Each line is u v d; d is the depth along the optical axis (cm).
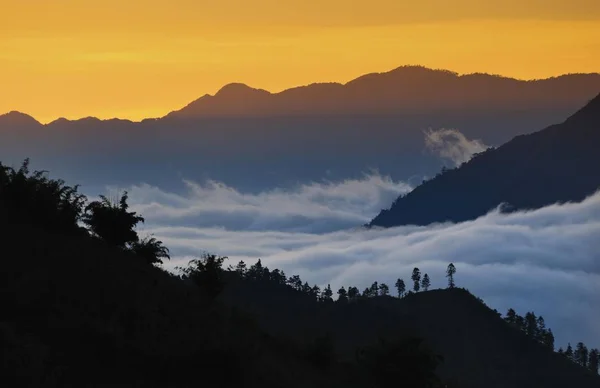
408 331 6538
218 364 5144
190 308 6550
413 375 6022
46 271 5859
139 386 4619
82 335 4897
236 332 6125
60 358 4559
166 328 5606
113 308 5562
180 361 5012
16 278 5562
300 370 6569
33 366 4219
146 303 5909
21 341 4459
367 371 6194
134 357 4912
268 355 6431
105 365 4694
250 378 5369
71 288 5669
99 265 6531
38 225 7081
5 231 6519
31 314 5028
